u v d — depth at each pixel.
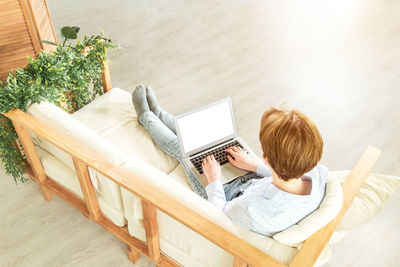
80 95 2.45
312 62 3.65
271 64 3.63
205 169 1.94
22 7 2.52
